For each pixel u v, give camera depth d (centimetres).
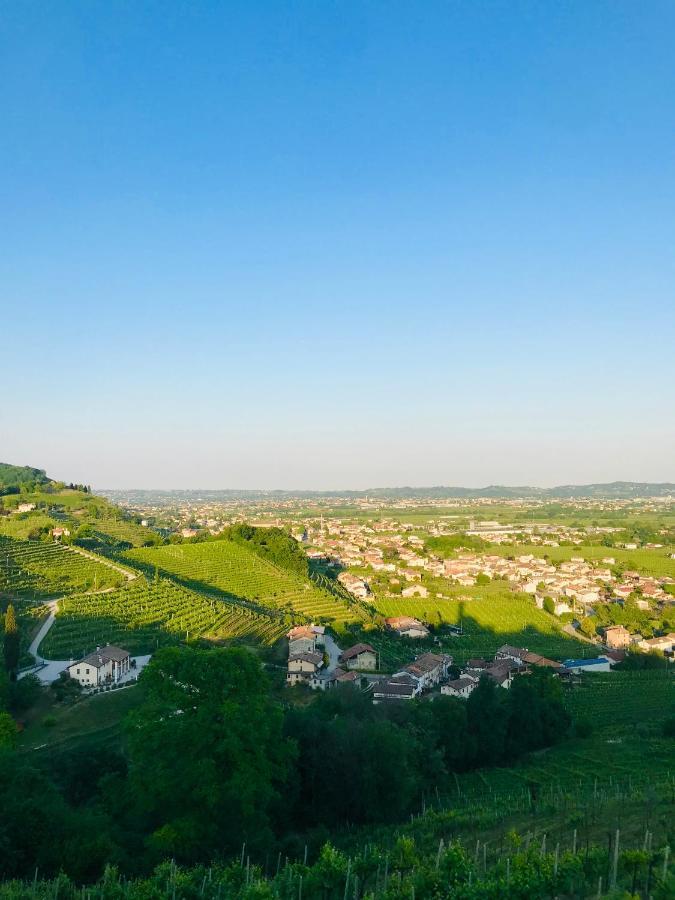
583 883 3244
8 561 15375
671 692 12725
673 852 3594
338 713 7194
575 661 15075
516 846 4134
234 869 3481
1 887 3262
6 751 4456
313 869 3488
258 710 4297
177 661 4441
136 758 4269
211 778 4012
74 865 3722
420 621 18350
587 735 9788
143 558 19425
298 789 5322
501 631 18662
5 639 9656
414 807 6238
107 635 11600
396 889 3247
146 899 3203
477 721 8225
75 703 8756
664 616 19938
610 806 5172
